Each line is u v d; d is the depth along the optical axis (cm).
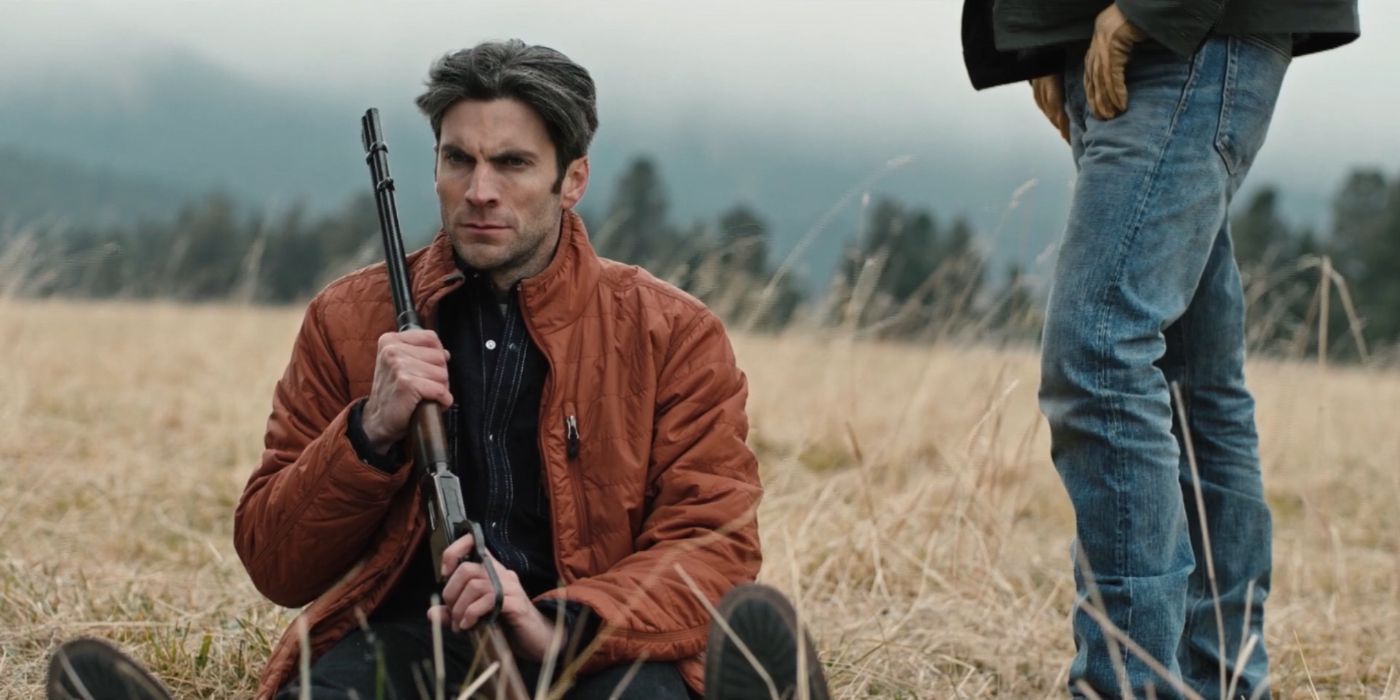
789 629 267
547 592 293
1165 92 310
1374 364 885
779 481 565
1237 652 346
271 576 304
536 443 308
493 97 296
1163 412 310
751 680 262
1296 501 685
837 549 506
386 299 318
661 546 299
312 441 305
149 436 751
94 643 260
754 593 266
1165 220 307
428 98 301
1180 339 341
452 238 304
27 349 977
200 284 1628
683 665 299
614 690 287
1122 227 307
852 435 504
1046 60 343
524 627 279
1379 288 3216
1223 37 310
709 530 302
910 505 544
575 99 302
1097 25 313
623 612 287
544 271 306
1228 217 336
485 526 306
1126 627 308
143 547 539
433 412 291
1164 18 300
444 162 304
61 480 623
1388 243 3244
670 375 312
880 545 509
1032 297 654
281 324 1396
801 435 727
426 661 293
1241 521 344
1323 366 508
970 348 727
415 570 310
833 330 867
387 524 305
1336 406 891
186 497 628
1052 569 525
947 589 476
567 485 304
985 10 346
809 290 902
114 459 684
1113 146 312
